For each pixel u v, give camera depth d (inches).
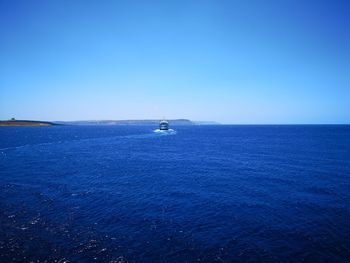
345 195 821.2
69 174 1138.0
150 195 818.2
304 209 690.8
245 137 3973.9
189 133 5378.9
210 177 1096.8
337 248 481.1
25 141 2822.3
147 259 440.1
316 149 2160.4
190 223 592.7
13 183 953.5
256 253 461.4
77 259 436.5
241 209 689.6
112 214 645.9
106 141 3088.1
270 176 1112.2
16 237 511.5
